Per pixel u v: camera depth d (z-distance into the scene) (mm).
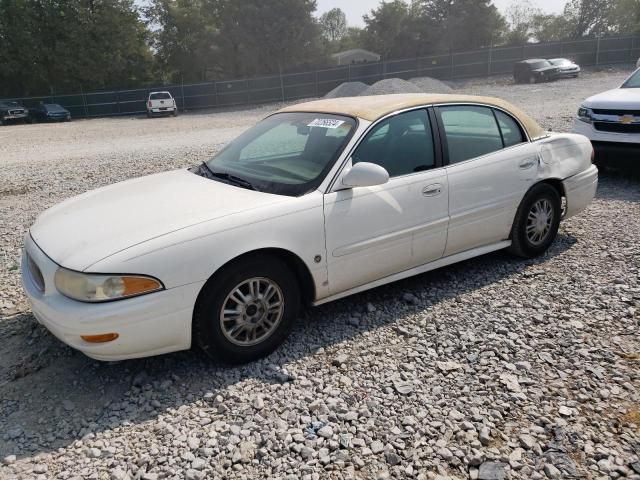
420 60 40938
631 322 3738
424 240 4086
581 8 66438
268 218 3320
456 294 4336
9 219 7168
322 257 3570
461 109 4426
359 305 4211
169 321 3055
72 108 39594
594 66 40625
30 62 44750
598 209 6457
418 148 4086
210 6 54438
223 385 3225
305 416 2902
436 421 2832
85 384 3318
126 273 2920
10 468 2604
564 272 4648
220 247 3141
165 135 19078
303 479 2480
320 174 3652
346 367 3363
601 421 2781
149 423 2920
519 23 68812
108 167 11016
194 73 55906
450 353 3471
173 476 2521
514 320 3848
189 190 3768
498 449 2627
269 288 3420
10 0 43375
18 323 4137
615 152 7500
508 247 4875
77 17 45688
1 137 21984
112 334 2924
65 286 2990
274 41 51594
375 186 3793
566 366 3268
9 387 3309
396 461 2570
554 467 2488
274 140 4242
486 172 4383
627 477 2424
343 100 4520
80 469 2594
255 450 2678
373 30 61406
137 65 50625
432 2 58719
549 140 4934
